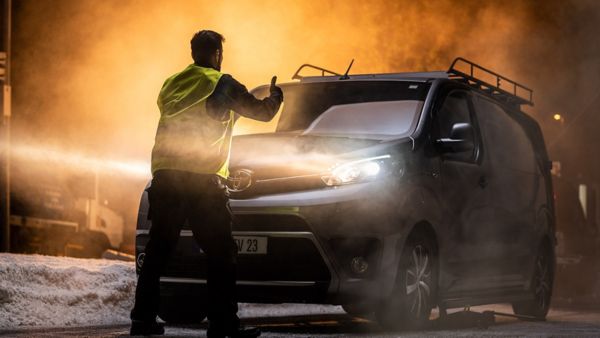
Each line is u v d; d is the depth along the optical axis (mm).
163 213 10836
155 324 11164
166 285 13141
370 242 12586
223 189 10797
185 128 10758
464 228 14711
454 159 14719
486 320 15219
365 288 12547
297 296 12438
